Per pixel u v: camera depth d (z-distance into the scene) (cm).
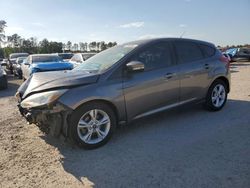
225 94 684
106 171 398
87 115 475
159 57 564
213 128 551
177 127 565
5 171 409
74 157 449
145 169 397
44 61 1476
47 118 455
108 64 522
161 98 556
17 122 653
